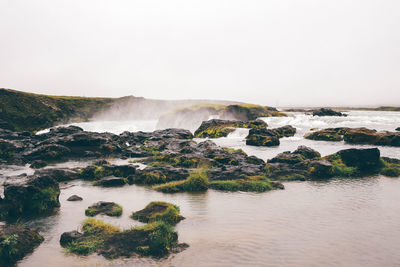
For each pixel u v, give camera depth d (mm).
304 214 13961
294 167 24203
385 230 11805
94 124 111875
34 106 102500
